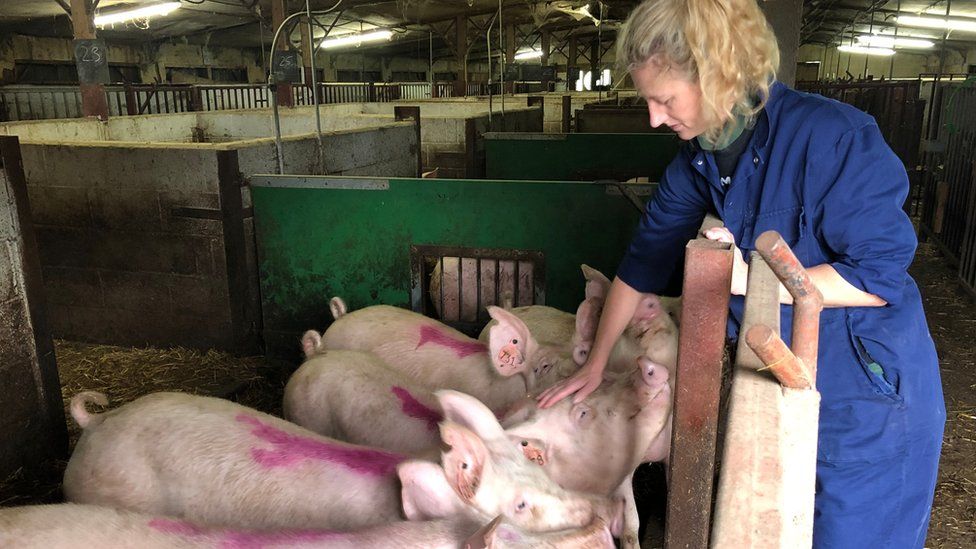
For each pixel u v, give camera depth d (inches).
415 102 498.3
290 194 162.2
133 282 181.3
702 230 50.1
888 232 53.8
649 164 275.3
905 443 60.7
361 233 159.0
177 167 168.4
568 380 78.5
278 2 513.7
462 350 118.3
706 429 43.0
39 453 130.3
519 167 288.2
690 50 48.1
